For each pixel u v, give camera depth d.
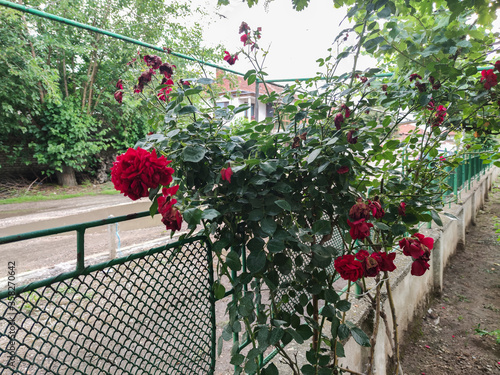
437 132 1.69
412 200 1.40
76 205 8.23
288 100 1.24
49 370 0.82
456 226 5.24
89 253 4.46
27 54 8.57
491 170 10.49
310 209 1.23
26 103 8.83
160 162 0.89
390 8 1.18
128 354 2.10
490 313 3.60
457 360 2.83
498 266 4.77
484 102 1.53
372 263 1.12
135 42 1.95
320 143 1.16
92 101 11.12
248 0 1.47
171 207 0.92
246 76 1.35
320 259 1.11
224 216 1.09
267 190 1.05
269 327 1.11
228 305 1.12
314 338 1.39
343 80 1.30
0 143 9.54
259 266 0.99
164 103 1.50
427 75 1.48
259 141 1.18
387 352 2.48
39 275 3.50
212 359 1.32
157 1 10.07
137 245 4.50
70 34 9.85
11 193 9.44
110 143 11.76
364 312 2.09
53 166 10.52
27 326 2.50
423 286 3.56
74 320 2.54
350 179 1.21
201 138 1.14
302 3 1.41
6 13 7.55
